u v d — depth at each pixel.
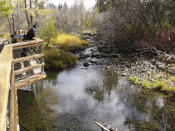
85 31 29.95
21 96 6.24
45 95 6.47
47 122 4.65
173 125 4.62
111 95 6.71
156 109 5.54
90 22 38.00
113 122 4.77
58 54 12.13
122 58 12.84
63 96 6.45
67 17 26.11
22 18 15.83
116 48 16.06
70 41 16.09
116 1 18.03
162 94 6.71
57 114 5.11
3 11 11.23
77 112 5.28
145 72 9.40
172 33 12.28
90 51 15.47
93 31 29.12
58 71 9.98
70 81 8.27
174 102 6.01
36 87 7.30
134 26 16.27
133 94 6.77
